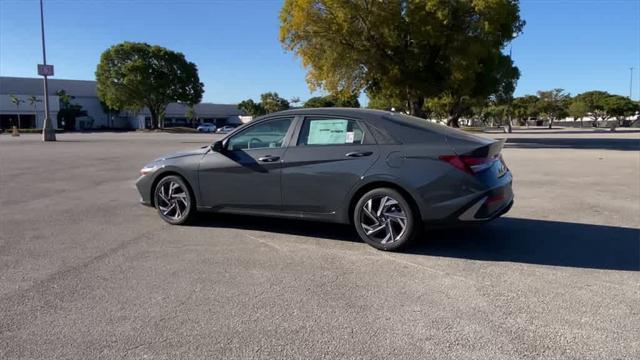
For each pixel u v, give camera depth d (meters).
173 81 82.75
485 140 5.80
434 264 5.36
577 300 4.32
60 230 6.98
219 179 6.72
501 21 27.56
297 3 28.38
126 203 9.17
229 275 5.02
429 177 5.51
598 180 12.32
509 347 3.48
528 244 6.17
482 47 27.62
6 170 15.07
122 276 4.99
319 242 6.27
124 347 3.51
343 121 6.10
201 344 3.55
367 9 27.89
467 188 5.44
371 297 4.41
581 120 99.44
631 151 23.20
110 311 4.12
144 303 4.29
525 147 26.95
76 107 100.75
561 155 20.86
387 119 5.95
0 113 90.94
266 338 3.64
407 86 29.83
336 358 3.35
